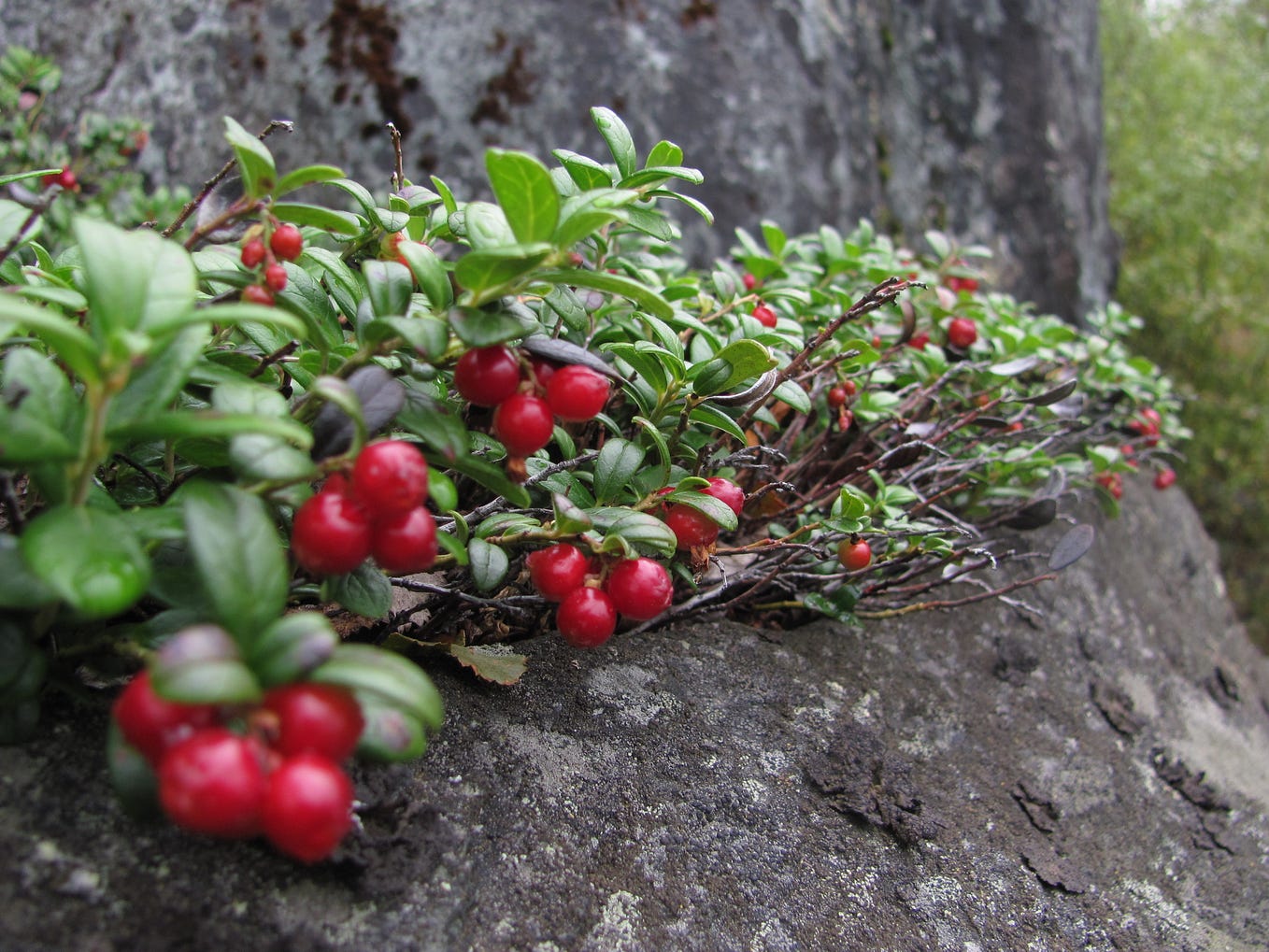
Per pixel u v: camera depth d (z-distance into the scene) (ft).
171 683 0.30
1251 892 0.65
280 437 0.38
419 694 0.34
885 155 1.45
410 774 0.47
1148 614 0.97
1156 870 0.64
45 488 0.36
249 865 0.40
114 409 0.36
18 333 0.46
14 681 0.37
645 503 0.51
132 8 1.20
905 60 1.48
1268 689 1.03
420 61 1.08
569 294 0.53
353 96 1.08
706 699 0.59
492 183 0.39
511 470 0.44
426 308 0.47
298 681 0.33
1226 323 2.12
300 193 1.08
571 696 0.55
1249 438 2.01
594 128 1.12
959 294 0.91
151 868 0.39
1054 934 0.56
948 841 0.58
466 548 0.48
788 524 0.72
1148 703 0.82
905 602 0.75
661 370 0.54
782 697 0.61
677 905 0.48
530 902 0.45
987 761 0.66
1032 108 1.56
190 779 0.30
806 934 0.49
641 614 0.46
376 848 0.43
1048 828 0.63
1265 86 2.48
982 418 0.75
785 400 0.57
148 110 1.17
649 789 0.52
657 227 0.53
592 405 0.43
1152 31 2.68
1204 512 2.08
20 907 0.37
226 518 0.34
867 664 0.68
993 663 0.75
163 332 0.34
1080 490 1.02
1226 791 0.74
